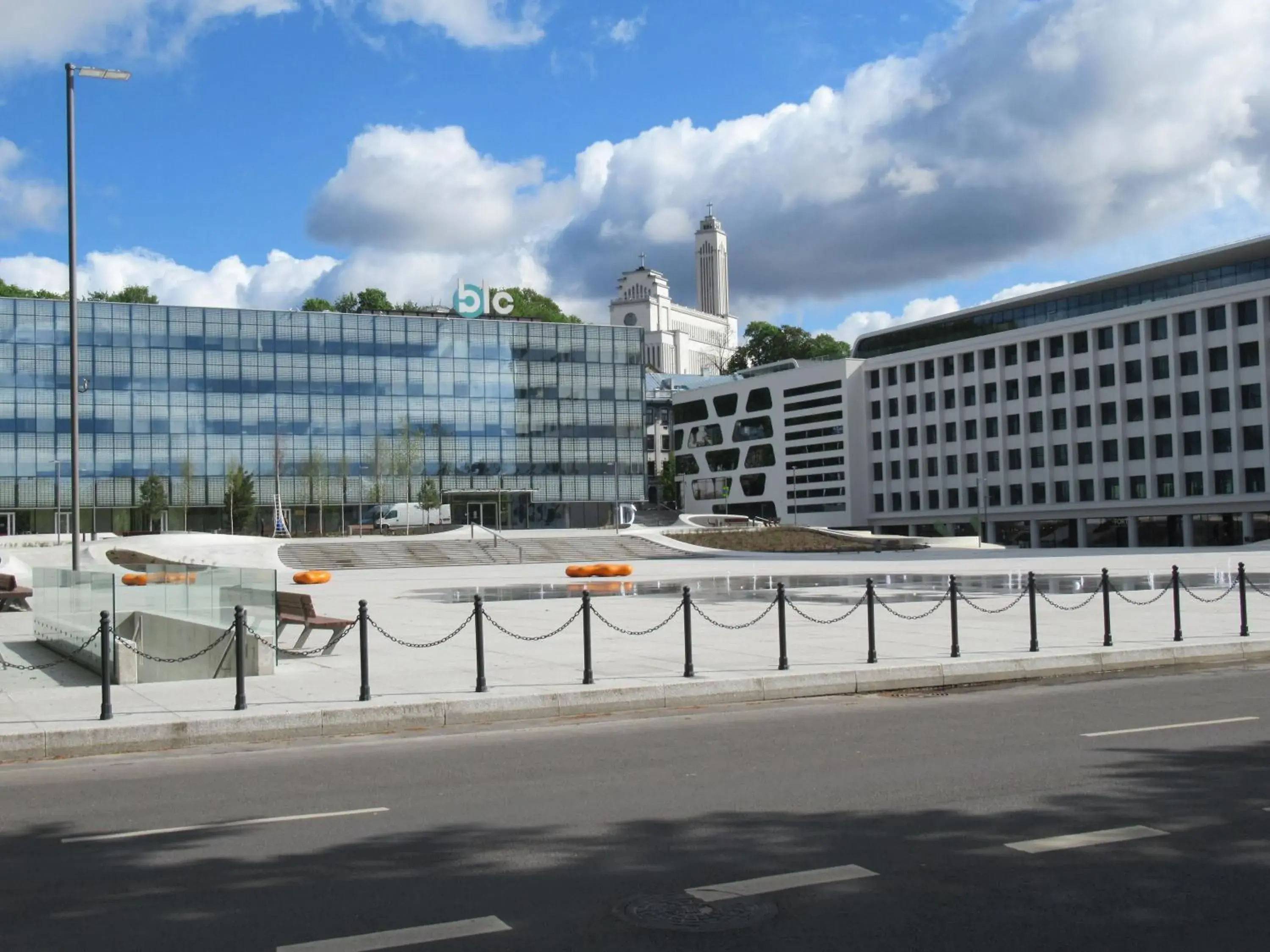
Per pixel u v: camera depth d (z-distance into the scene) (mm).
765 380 127062
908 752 9961
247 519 96688
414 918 5719
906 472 111438
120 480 97625
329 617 22109
